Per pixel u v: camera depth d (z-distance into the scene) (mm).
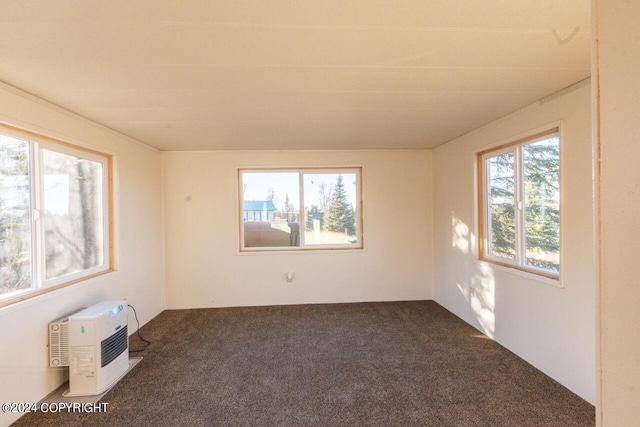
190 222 4266
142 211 3674
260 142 3861
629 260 422
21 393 2016
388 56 1719
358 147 4285
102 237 3031
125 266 3283
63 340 2232
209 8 1277
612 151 443
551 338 2383
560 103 2256
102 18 1324
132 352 2930
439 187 4262
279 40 1537
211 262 4289
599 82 465
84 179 2787
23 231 2150
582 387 2131
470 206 3492
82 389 2232
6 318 1928
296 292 4379
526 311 2650
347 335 3273
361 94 2279
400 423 1935
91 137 2793
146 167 3797
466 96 2350
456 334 3268
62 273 2500
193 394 2258
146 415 2033
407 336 3229
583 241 2105
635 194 416
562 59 1770
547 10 1318
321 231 4492
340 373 2520
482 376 2441
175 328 3523
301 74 1926
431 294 4516
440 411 2041
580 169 2117
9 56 1639
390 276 4484
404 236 4496
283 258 4363
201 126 3059
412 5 1284
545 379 2381
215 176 4285
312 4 1267
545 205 2525
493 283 3102
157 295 4020
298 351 2916
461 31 1477
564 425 1898
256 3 1255
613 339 442
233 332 3387
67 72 1840
